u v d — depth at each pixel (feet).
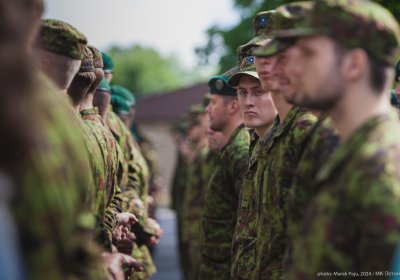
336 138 9.46
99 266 8.25
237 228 12.87
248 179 12.66
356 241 8.02
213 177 17.87
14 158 6.69
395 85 18.39
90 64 12.96
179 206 35.68
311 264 8.27
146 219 18.15
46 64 10.79
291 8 9.09
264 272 11.18
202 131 28.96
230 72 14.85
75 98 12.89
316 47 8.34
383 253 7.65
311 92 8.44
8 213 6.59
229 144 17.66
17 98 6.77
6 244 6.42
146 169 19.40
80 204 7.89
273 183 11.10
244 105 13.76
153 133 90.89
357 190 7.93
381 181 7.78
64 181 7.13
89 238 8.29
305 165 9.73
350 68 8.29
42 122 7.04
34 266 6.83
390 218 7.64
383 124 8.18
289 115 10.99
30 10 7.47
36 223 6.82
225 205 17.70
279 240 10.96
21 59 6.88
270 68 10.14
